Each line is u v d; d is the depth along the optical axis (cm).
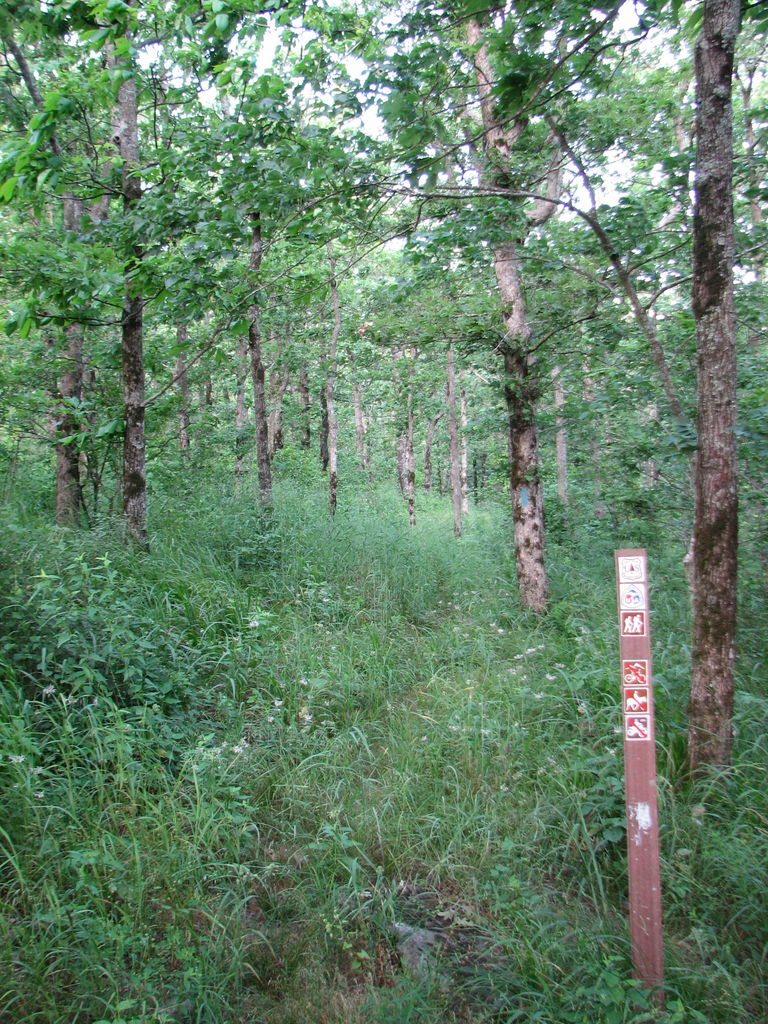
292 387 2058
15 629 436
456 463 1416
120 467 941
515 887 333
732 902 329
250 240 532
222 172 493
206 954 287
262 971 301
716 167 386
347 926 325
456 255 701
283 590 757
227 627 607
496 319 802
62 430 845
